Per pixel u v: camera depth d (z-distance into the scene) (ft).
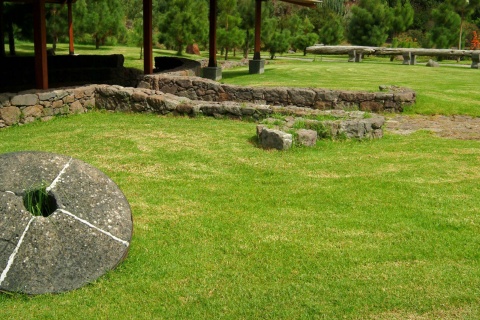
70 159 12.98
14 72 44.39
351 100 33.53
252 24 83.15
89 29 77.77
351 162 20.57
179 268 11.90
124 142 22.86
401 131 27.61
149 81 38.19
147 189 17.06
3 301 10.12
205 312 10.25
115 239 11.55
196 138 23.89
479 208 15.87
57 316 9.91
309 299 10.70
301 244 13.21
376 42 96.48
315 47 82.28
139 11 117.70
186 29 79.10
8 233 10.71
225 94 36.32
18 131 25.21
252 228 14.16
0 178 11.70
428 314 10.34
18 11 60.64
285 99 34.55
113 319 9.93
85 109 30.60
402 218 15.05
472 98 38.52
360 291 11.05
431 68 65.98
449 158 21.44
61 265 10.73
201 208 15.56
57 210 11.43
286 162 20.34
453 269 12.11
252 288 11.09
